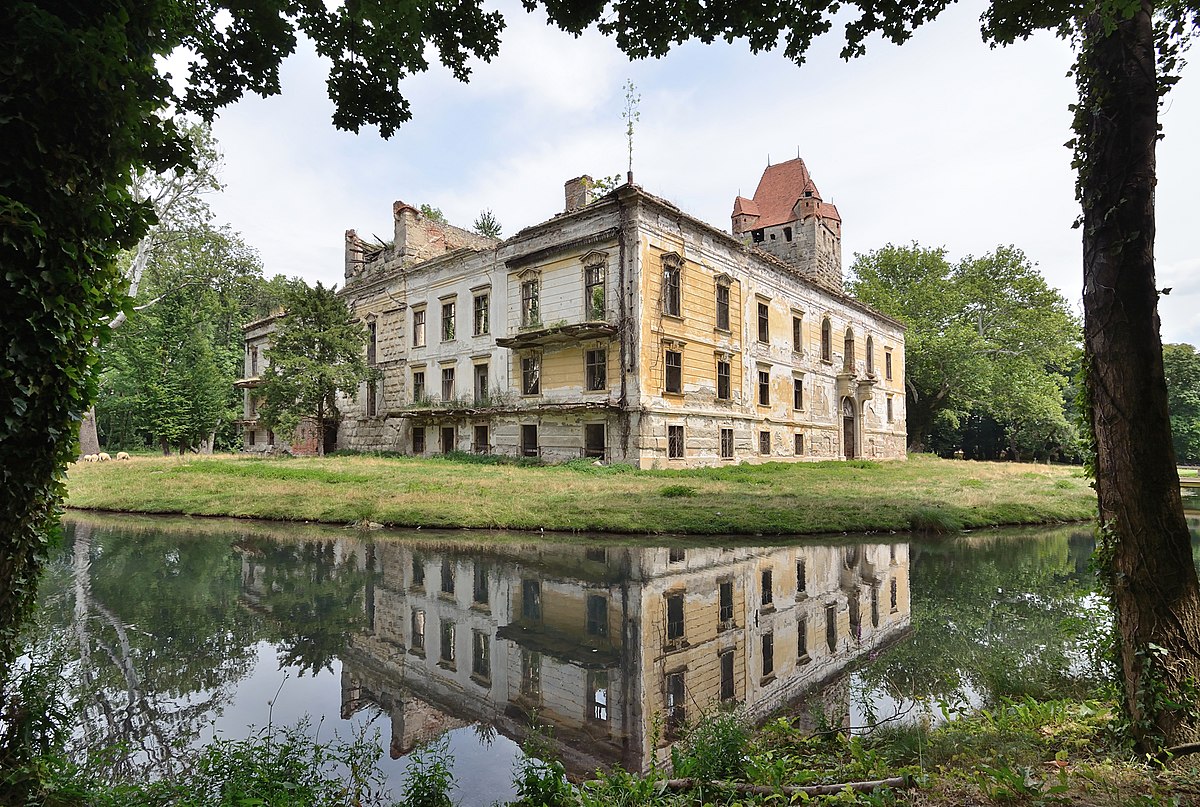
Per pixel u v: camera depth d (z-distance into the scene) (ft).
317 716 16.31
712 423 87.66
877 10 15.42
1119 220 12.69
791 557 36.01
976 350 156.15
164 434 128.06
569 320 84.64
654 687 18.12
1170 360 177.88
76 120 9.66
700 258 87.35
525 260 90.58
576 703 17.10
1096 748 12.30
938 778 10.99
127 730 15.35
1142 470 12.42
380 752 14.05
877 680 18.19
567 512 47.11
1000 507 53.62
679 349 82.69
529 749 13.43
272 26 16.72
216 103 17.84
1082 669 18.12
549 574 31.76
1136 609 12.32
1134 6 11.75
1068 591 28.71
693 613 25.30
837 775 11.67
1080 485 78.64
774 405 102.42
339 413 127.85
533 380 90.33
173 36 11.57
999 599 27.40
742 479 70.59
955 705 16.12
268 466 78.54
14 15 8.73
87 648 21.24
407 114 19.26
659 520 44.39
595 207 81.00
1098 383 13.14
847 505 50.42
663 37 17.06
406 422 111.34
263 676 19.02
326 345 104.58
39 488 9.95
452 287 103.76
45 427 9.77
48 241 9.43
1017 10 14.25
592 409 79.00
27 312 9.17
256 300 187.42
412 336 111.96
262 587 29.50
